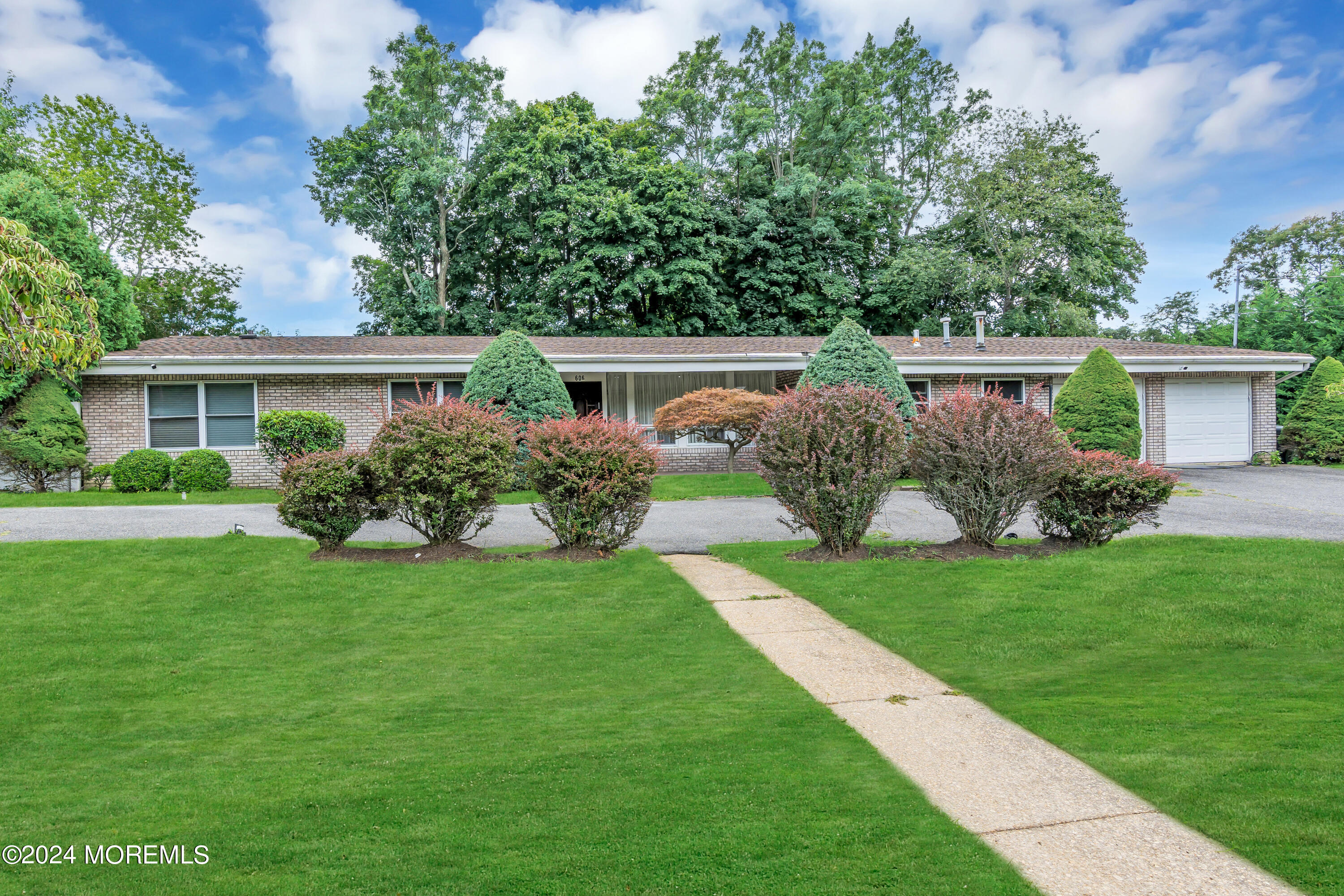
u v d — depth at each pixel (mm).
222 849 3072
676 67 35750
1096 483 8812
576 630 6543
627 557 8953
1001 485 8742
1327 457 20234
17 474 15195
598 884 2756
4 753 4285
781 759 3969
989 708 4730
